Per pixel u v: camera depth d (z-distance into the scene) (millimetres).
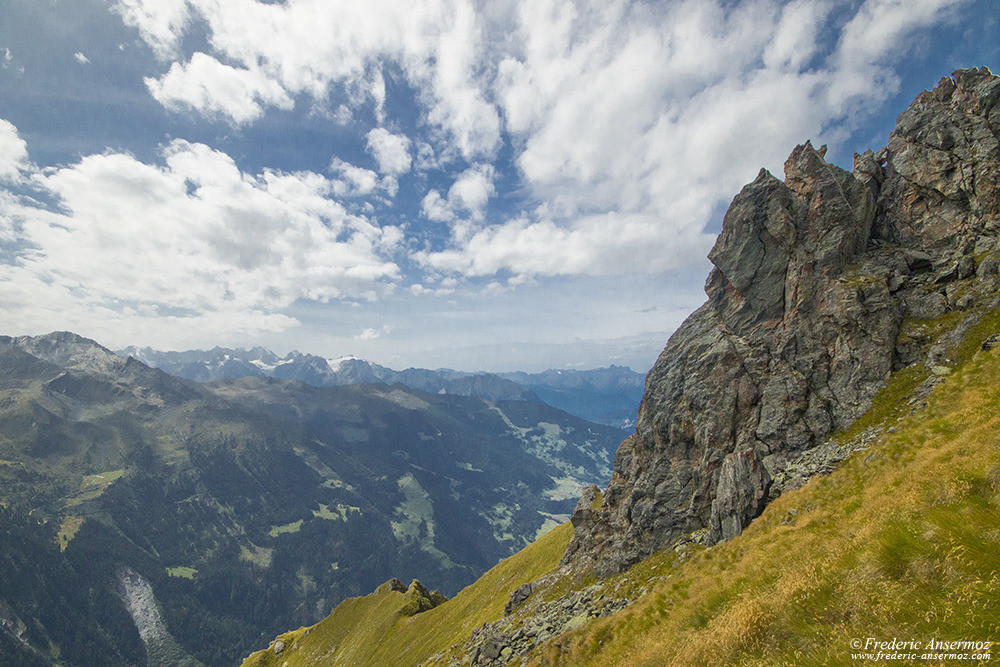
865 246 69250
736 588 25266
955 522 14555
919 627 11641
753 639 15867
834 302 63312
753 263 71438
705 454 63031
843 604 14328
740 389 64000
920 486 20766
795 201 71750
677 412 69438
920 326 58562
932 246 65375
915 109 75000
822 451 53031
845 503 33906
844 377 58844
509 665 48969
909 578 13398
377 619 167250
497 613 93812
